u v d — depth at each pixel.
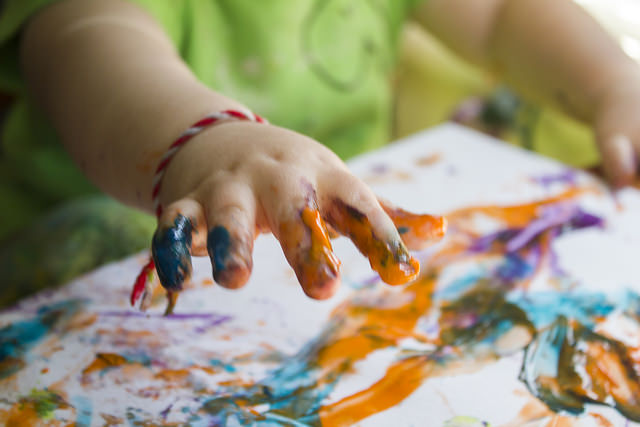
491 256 0.56
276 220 0.35
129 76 0.55
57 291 0.52
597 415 0.40
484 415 0.40
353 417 0.39
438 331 0.47
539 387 0.42
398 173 0.68
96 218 0.74
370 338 0.47
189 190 0.39
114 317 0.48
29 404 0.40
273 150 0.39
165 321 0.48
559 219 0.61
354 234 0.35
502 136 1.03
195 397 0.41
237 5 0.84
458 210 0.62
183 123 0.46
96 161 0.53
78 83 0.58
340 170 0.37
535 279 0.53
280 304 0.50
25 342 0.46
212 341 0.46
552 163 0.71
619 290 0.52
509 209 0.63
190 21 0.82
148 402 0.40
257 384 0.42
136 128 0.49
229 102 0.49
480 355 0.45
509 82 0.96
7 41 0.74
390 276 0.33
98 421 0.39
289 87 0.87
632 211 0.63
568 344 0.46
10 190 0.92
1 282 0.67
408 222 0.37
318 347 0.46
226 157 0.39
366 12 0.95
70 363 0.44
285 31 0.86
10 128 0.87
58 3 0.70
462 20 0.96
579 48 0.84
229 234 0.33
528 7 0.90
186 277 0.33
